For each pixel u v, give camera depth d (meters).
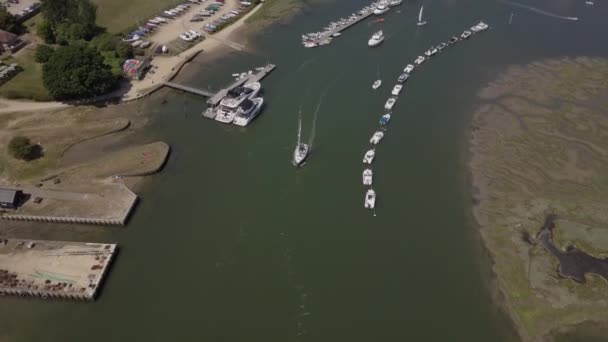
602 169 124.75
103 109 140.00
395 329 87.06
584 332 86.56
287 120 141.62
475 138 136.62
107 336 84.75
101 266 93.94
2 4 190.50
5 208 104.81
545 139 136.12
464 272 97.50
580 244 102.75
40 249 96.50
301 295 92.50
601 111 149.25
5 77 145.50
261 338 85.31
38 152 121.19
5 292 88.81
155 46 171.75
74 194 109.69
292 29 194.75
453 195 116.25
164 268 96.69
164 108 144.00
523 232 105.88
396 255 100.81
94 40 164.50
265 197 114.19
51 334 84.56
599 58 181.25
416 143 134.12
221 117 138.12
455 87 161.88
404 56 180.00
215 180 118.69
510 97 156.62
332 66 170.88
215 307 90.06
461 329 87.31
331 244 102.81
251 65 168.38
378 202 113.50
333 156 127.62
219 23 191.75
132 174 116.94
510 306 91.00
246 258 99.38
